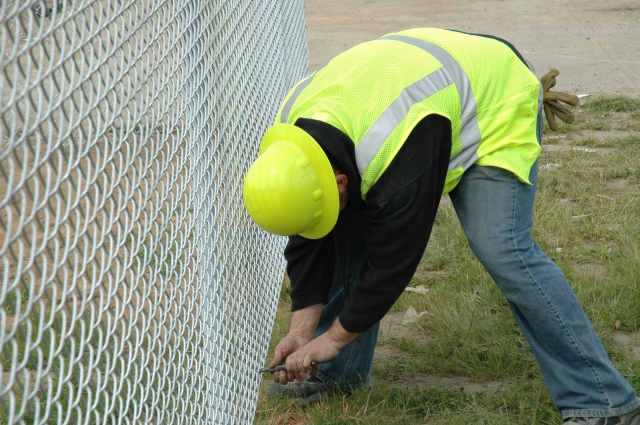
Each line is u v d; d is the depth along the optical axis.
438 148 2.59
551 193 6.14
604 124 8.16
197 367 2.56
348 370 3.52
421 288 4.70
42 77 1.47
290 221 2.51
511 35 13.68
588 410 3.03
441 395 3.50
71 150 1.61
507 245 2.91
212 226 2.93
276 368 2.98
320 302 3.26
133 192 2.04
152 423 2.18
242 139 3.71
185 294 2.50
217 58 3.16
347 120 2.57
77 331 2.02
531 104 2.97
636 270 4.44
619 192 6.11
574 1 16.33
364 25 15.35
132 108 2.04
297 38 6.59
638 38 12.81
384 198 2.51
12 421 1.36
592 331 2.99
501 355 3.73
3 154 1.33
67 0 1.59
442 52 2.82
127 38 1.99
